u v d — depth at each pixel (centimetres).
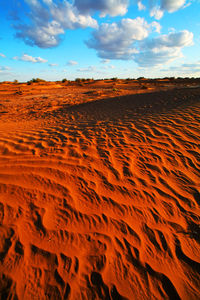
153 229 194
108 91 1703
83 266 158
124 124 510
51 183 262
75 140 422
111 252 171
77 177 276
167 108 616
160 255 169
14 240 179
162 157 326
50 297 136
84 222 201
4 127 602
